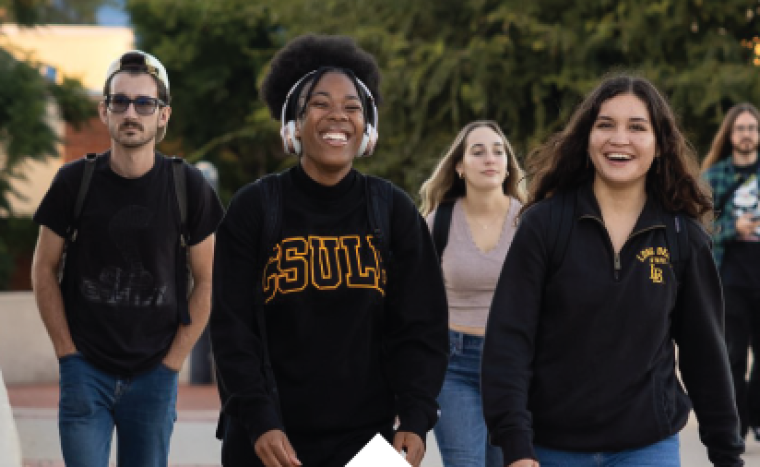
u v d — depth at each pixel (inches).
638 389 205.9
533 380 209.2
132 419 269.7
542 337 209.0
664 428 206.5
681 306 213.8
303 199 210.2
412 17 1046.4
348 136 210.5
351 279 206.2
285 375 206.7
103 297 265.3
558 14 1015.0
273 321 207.3
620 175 209.6
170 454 466.6
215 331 207.3
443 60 994.7
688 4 990.4
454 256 320.5
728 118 462.6
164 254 267.3
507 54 1008.2
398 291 214.5
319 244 207.5
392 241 213.0
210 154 1533.0
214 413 598.9
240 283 207.9
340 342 206.2
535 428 209.5
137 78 265.1
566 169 217.0
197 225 270.2
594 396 205.3
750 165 459.5
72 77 1006.4
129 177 264.8
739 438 217.3
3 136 932.0
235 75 1523.1
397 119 1036.5
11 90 927.0
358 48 227.1
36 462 444.5
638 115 210.4
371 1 1085.1
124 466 274.7
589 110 215.3
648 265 207.5
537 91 971.3
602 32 947.3
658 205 213.5
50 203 264.2
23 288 1109.1
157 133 273.7
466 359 311.3
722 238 460.1
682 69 1002.7
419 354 212.7
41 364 812.6
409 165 1073.5
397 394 211.9
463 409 306.8
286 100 215.3
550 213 210.7
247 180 1579.7
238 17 1460.4
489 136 329.1
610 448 205.9
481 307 314.8
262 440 199.5
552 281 207.9
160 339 269.1
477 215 328.8
